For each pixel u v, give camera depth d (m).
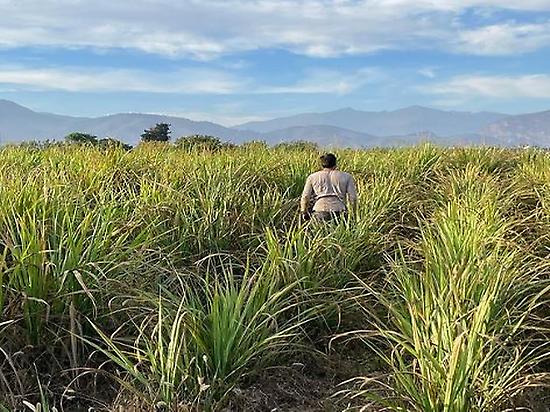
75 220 5.80
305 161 12.56
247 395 4.46
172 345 4.04
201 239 7.23
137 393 3.97
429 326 4.45
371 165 13.84
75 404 4.43
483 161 15.46
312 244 6.41
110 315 4.75
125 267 5.26
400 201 9.99
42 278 4.62
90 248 5.09
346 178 9.40
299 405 4.65
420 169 13.88
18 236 5.39
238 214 8.05
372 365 5.28
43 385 4.42
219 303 4.77
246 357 4.49
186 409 3.92
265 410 4.50
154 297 4.98
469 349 3.76
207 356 4.32
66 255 4.84
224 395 4.16
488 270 5.19
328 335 5.64
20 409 4.12
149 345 4.44
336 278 6.28
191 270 6.51
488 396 3.89
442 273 5.19
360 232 7.38
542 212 8.73
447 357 3.88
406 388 3.93
